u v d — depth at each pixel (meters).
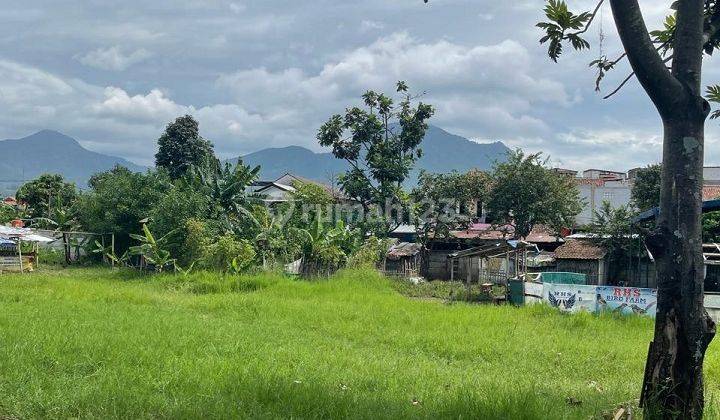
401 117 40.22
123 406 6.05
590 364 11.99
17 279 22.03
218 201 32.31
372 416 6.25
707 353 13.05
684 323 5.90
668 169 6.08
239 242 28.33
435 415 6.52
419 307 19.39
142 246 28.78
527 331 15.61
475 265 38.97
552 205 35.97
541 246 41.84
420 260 41.22
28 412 5.78
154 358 8.41
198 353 9.26
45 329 10.31
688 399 5.88
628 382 10.34
